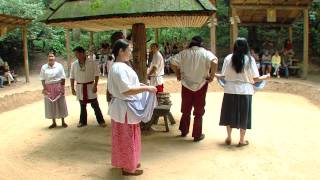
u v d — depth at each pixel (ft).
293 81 47.83
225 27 69.82
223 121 21.57
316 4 62.18
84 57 26.53
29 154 21.39
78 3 21.79
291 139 23.07
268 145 21.80
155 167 18.60
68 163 19.63
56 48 72.54
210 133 24.85
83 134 25.52
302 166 18.31
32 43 72.08
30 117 33.01
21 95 41.91
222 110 21.58
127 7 20.13
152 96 17.12
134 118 16.70
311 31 64.03
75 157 20.61
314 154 20.11
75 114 33.24
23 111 36.55
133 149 17.03
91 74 26.84
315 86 42.70
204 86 22.31
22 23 50.06
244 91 20.81
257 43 65.98
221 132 25.09
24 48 51.67
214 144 22.21
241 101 20.95
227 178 17.01
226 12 69.77
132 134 16.97
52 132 26.43
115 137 17.16
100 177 17.49
